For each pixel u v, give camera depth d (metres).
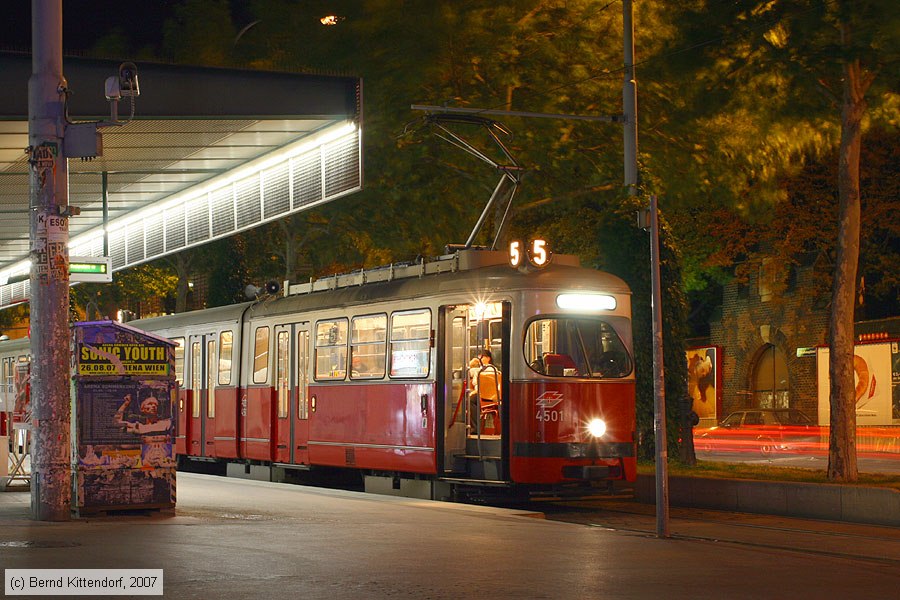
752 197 29.97
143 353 16.38
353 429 24.23
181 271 51.28
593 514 21.58
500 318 21.08
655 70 28.33
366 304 24.08
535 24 28.59
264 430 27.31
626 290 21.69
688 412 27.62
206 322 30.05
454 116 25.78
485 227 31.27
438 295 22.11
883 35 21.58
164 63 17.61
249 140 20.66
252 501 18.91
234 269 49.44
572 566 12.70
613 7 28.48
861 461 32.53
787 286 48.00
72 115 17.11
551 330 20.89
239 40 32.81
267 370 27.36
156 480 16.39
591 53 28.44
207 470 33.22
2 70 16.56
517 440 20.53
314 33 30.73
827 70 22.95
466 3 28.42
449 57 28.69
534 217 39.72
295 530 15.18
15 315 67.44
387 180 30.30
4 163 21.27
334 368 25.02
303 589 10.70
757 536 17.66
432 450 21.94
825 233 44.94
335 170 20.48
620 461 21.11
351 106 18.50
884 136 42.31
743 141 28.45
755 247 51.50
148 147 21.08
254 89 18.09
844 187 22.91
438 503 19.59
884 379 44.56
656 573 12.39
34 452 15.77
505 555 13.41
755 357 52.06
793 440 35.28
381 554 13.17
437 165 30.28
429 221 30.80
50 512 15.61
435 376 21.98
